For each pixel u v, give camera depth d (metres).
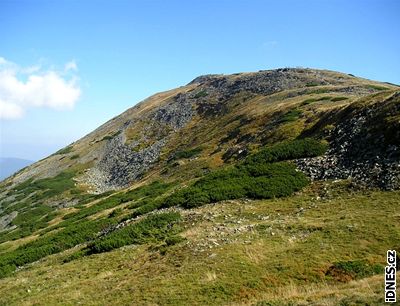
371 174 32.78
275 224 27.86
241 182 39.91
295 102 74.50
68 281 25.39
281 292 18.50
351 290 16.52
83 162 119.38
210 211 34.53
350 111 47.62
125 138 124.88
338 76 110.69
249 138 66.44
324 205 30.38
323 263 20.70
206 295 19.16
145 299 19.61
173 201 40.59
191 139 98.06
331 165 38.09
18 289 26.38
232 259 22.45
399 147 33.88
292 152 44.06
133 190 70.06
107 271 25.67
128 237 32.62
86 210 66.06
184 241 27.31
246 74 139.50
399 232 22.77
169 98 149.50
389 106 40.72
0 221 88.06
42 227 66.12
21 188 109.00
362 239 22.77
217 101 121.88
